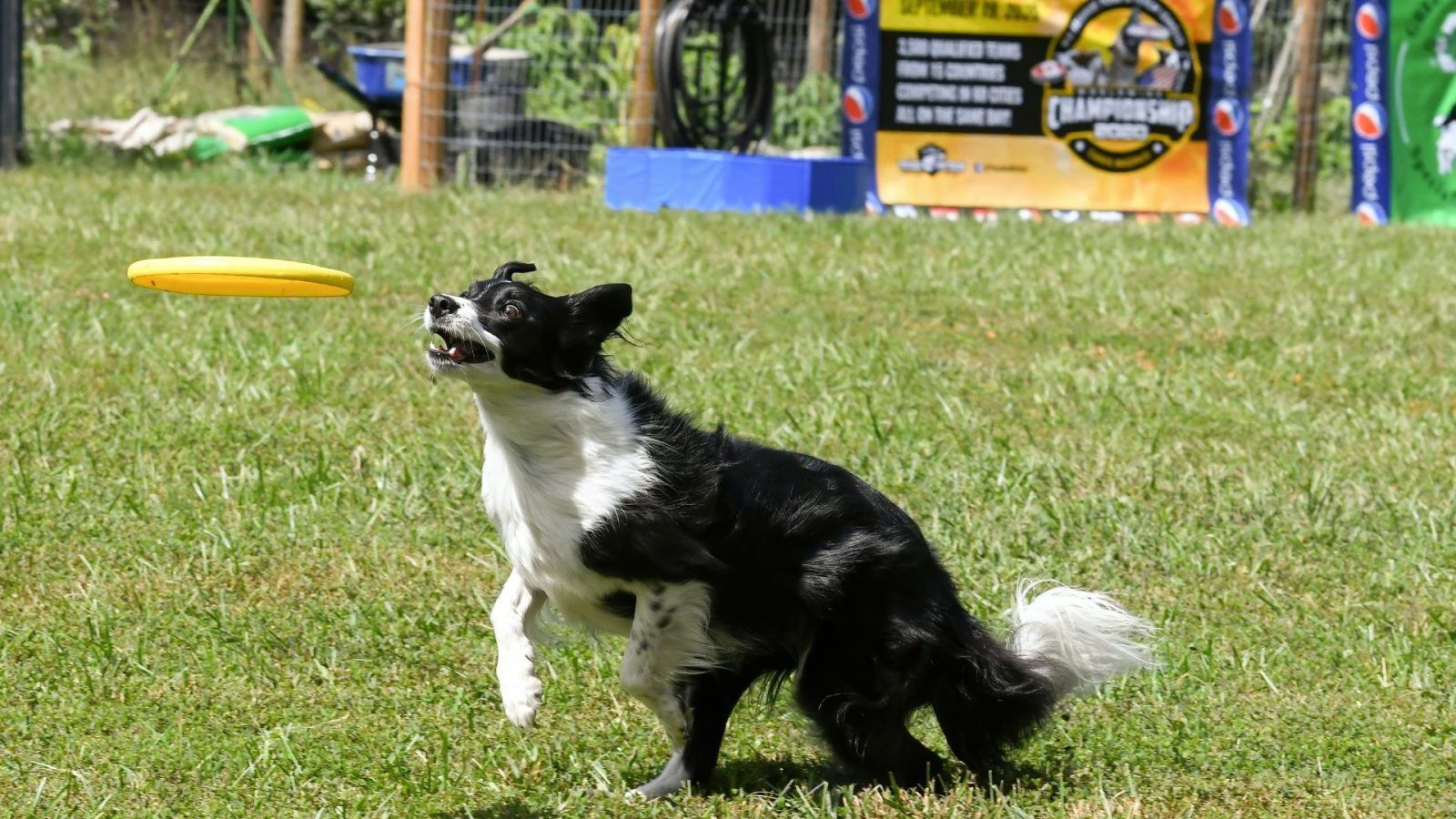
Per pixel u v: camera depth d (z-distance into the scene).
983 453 10.51
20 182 19.72
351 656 7.49
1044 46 22.33
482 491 6.18
